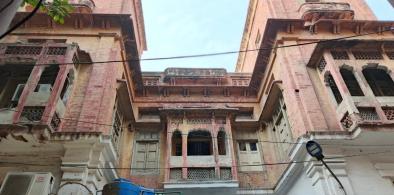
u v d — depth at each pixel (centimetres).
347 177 974
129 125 1598
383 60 1211
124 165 1466
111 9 1592
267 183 1459
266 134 1623
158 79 1850
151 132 1620
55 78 1151
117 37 1399
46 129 932
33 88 1003
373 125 989
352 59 1201
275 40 1487
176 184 1312
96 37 1396
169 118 1538
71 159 971
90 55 1298
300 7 1650
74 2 1565
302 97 1201
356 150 1057
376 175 1008
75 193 901
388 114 1067
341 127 1095
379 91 1252
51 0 1390
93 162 997
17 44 1113
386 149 1062
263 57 1600
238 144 1619
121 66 1452
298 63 1344
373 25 1462
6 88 1137
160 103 1733
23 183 869
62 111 1087
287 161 1361
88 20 1418
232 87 1788
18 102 971
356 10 1738
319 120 1118
